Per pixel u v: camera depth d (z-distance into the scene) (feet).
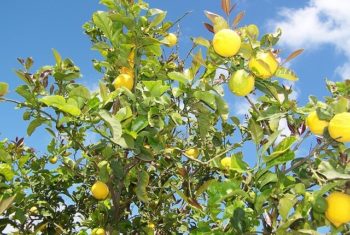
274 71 3.59
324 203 3.14
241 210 3.33
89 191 6.88
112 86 5.37
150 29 4.90
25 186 5.74
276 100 3.96
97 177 5.71
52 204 6.68
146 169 6.12
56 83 4.50
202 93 4.23
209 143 6.23
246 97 3.71
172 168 5.95
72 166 5.98
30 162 6.88
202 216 3.85
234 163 3.47
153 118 4.16
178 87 4.36
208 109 4.51
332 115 3.41
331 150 3.56
